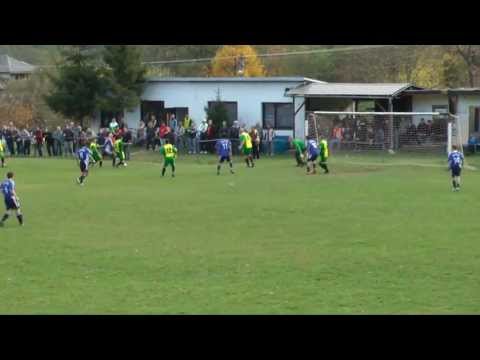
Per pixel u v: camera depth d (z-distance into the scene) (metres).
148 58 103.25
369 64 97.12
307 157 47.16
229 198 35.22
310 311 17.36
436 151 57.97
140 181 43.34
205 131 62.22
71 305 18.02
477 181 41.56
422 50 91.88
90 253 23.53
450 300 18.03
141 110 69.56
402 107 62.81
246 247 24.16
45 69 87.94
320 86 62.97
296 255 22.86
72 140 63.97
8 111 81.31
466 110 60.00
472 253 22.81
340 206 32.28
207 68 99.50
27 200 35.47
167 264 21.94
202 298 18.45
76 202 34.59
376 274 20.45
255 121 65.44
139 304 18.03
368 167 49.62
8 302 18.28
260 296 18.56
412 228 26.95
